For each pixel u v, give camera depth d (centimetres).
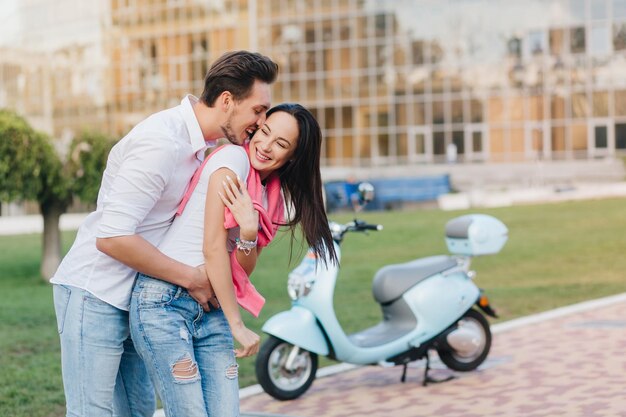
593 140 5288
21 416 690
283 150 402
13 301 1392
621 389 690
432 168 5288
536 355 839
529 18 5375
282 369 724
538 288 1363
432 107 5578
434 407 681
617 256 1716
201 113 398
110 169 398
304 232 417
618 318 1011
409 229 2323
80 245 405
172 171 388
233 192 393
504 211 2769
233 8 5912
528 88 5394
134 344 398
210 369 403
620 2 5206
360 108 5725
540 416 631
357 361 738
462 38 5506
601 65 5262
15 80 6762
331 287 722
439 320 760
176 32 6041
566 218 2450
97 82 6306
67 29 6456
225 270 393
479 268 1634
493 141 5472
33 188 1498
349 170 5472
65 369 404
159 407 713
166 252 396
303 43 5819
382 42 5650
